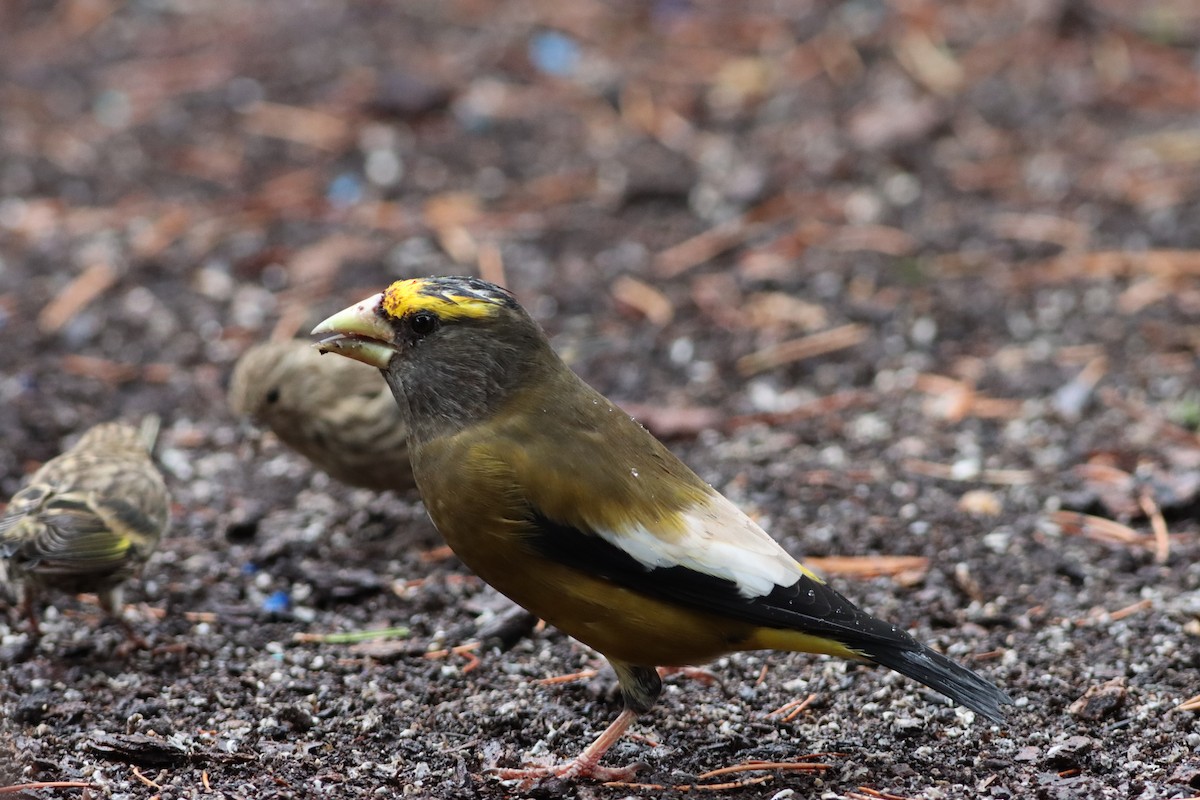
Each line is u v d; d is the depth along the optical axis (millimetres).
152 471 9945
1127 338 14859
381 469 11680
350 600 10602
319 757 8430
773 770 8305
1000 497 12141
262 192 18125
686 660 8086
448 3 22719
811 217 17453
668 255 16812
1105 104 19516
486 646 9914
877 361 14672
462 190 18188
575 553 7840
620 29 21828
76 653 9633
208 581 10820
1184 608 10039
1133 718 8789
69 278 16188
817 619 7773
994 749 8508
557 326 15445
